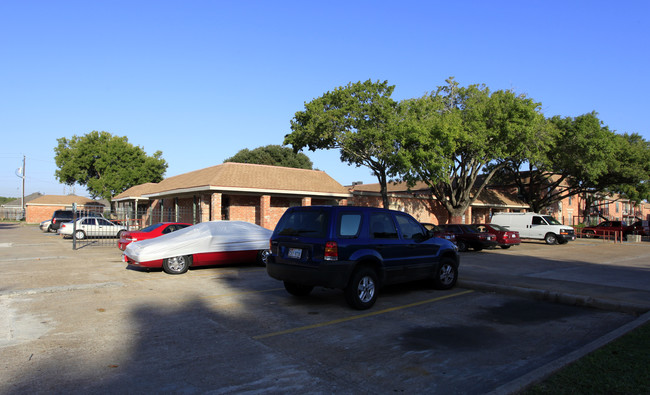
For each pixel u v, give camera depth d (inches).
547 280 403.2
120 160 1982.0
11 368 181.8
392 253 318.7
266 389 162.7
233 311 289.7
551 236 1020.5
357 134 812.0
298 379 173.0
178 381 169.6
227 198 1011.9
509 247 915.4
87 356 197.8
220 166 995.9
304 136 834.2
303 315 280.2
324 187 1051.3
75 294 343.0
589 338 232.2
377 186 1919.3
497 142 929.5
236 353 204.2
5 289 356.2
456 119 849.5
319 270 278.8
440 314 286.0
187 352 205.0
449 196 1175.0
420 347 215.9
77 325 250.7
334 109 798.5
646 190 1457.9
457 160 1102.4
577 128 1154.0
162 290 363.9
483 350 211.8
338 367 187.0
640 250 861.8
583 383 157.6
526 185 1636.3
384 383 169.5
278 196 1051.9
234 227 501.7
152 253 436.8
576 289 349.7
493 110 898.7
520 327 254.4
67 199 2177.7
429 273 356.5
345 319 270.8
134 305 305.1
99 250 723.4
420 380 172.7
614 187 1614.2
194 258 460.8
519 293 350.0
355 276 291.4
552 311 296.0
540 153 1100.5
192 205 1141.7
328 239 281.7
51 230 1296.8
